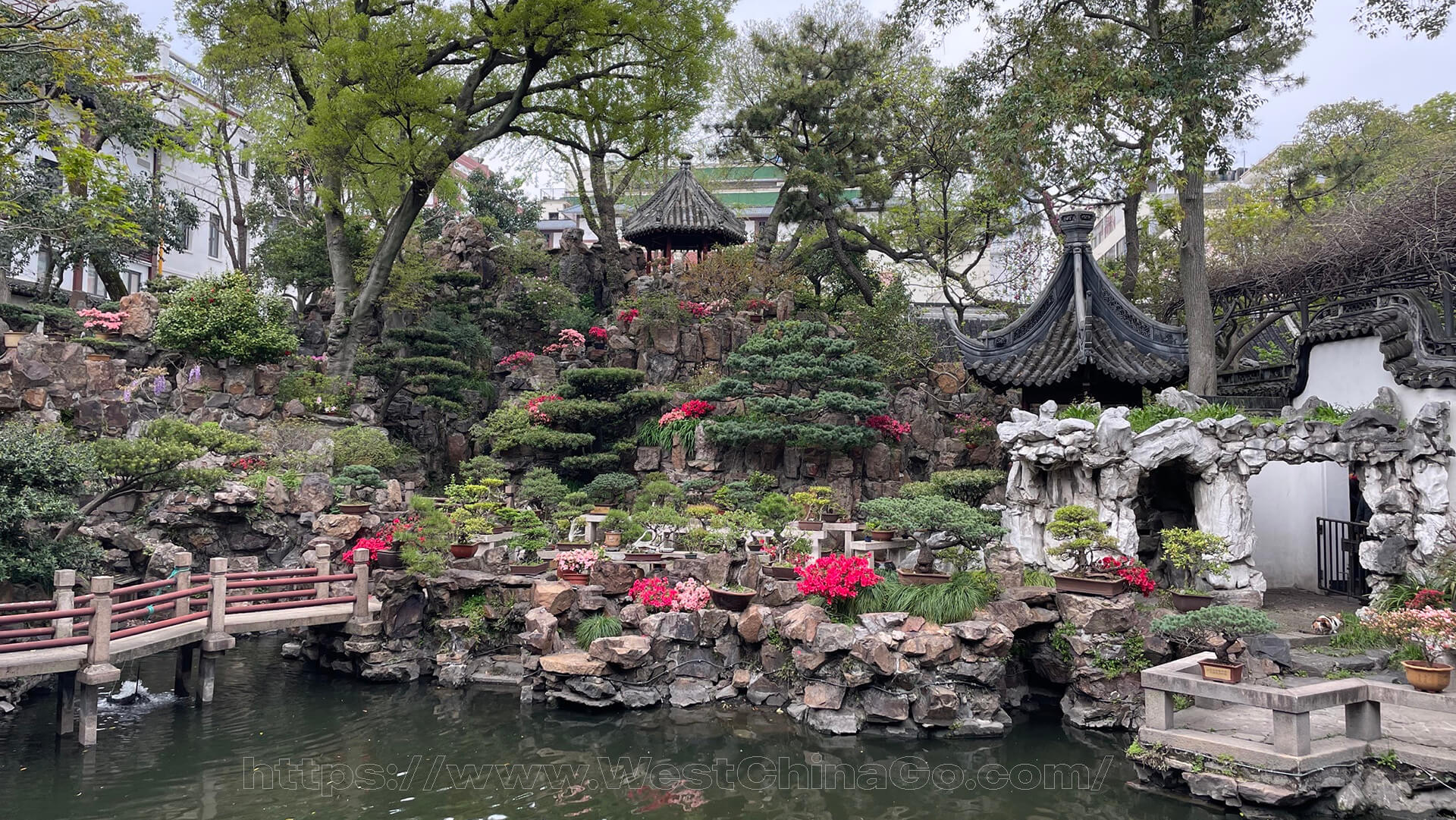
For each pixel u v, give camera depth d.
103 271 27.89
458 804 10.09
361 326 25.16
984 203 26.44
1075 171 21.25
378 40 23.20
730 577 14.73
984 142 21.58
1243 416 14.82
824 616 13.41
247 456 19.52
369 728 12.66
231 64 25.12
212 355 20.92
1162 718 10.54
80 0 18.42
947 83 22.33
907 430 22.69
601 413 22.91
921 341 25.75
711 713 13.34
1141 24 20.48
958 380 25.39
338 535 17.39
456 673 14.76
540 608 14.48
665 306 25.34
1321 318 19.59
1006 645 12.82
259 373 21.83
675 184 31.45
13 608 11.88
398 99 23.41
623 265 32.69
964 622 13.05
